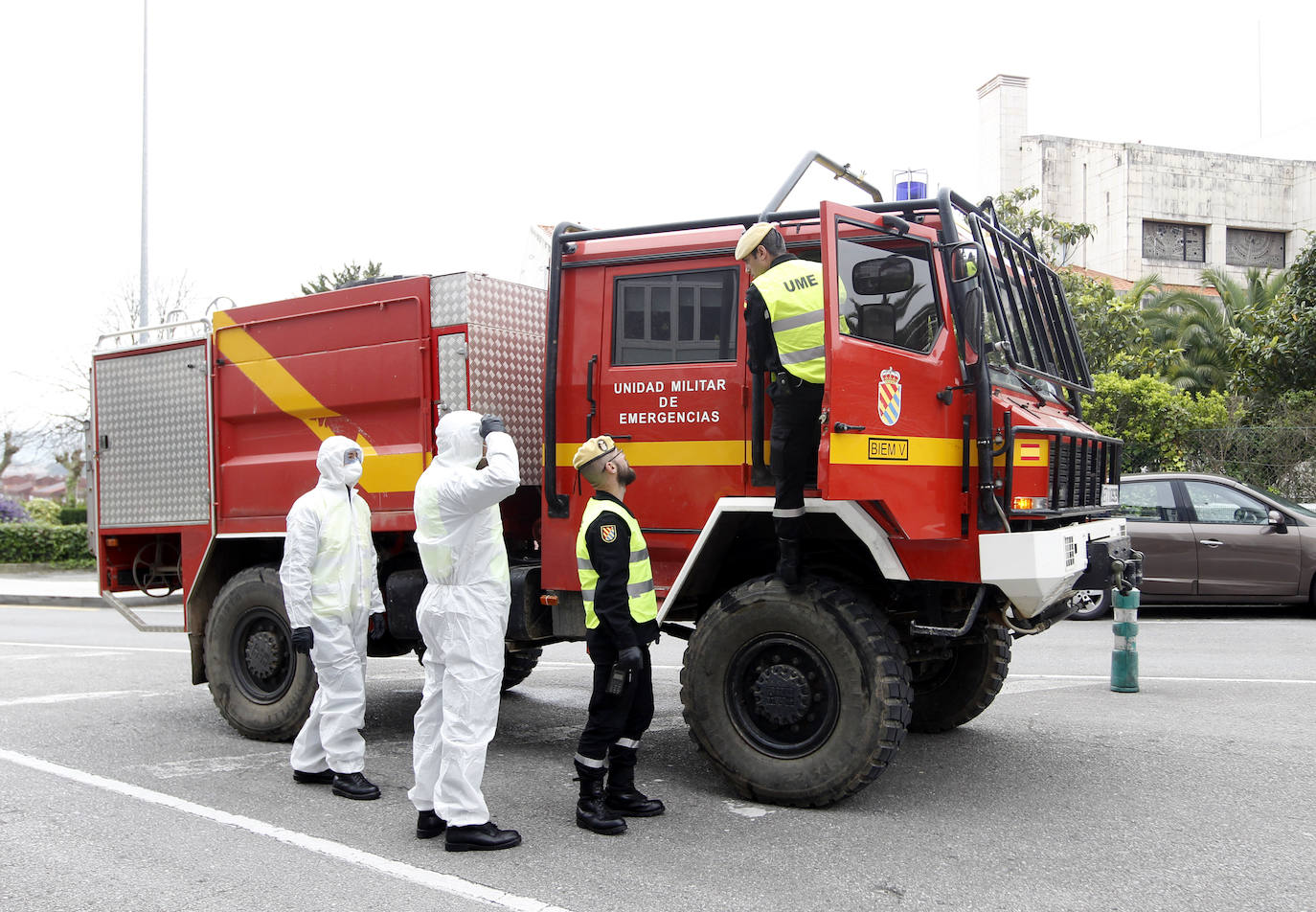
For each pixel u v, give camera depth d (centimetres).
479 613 462
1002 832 475
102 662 1062
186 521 748
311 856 454
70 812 523
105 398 795
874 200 662
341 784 550
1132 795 528
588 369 576
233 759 638
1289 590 1145
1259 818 489
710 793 543
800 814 504
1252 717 694
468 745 457
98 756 646
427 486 468
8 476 4525
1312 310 1642
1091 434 566
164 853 461
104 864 446
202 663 746
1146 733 656
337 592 551
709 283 552
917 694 665
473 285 616
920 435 489
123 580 803
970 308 496
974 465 504
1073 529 521
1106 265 3956
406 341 633
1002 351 529
